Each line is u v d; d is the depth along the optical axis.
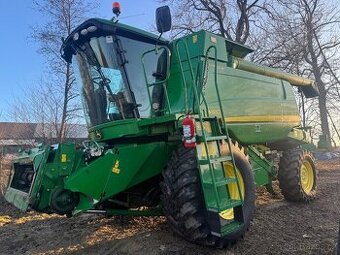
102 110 5.56
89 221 6.36
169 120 4.68
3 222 6.76
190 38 5.65
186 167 4.47
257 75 6.73
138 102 5.32
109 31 5.18
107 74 5.41
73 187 4.48
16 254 4.95
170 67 5.66
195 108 4.99
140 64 5.39
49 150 4.82
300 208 6.95
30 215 7.24
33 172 5.13
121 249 4.86
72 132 15.34
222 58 5.93
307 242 4.88
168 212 4.62
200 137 4.50
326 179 11.05
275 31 18.75
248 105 6.25
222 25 18.58
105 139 5.41
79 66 5.83
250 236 5.17
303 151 7.70
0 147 13.02
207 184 4.36
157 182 5.33
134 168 4.82
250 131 6.23
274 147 7.93
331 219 6.10
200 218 4.39
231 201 4.56
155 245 4.88
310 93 9.90
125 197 5.46
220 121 5.10
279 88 7.36
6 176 10.98
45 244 5.29
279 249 4.65
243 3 18.34
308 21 20.45
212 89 5.52
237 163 5.12
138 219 6.23
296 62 19.00
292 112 7.65
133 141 5.36
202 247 4.73
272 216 6.29
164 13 4.86
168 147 5.07
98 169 4.60
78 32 5.43
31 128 15.01
